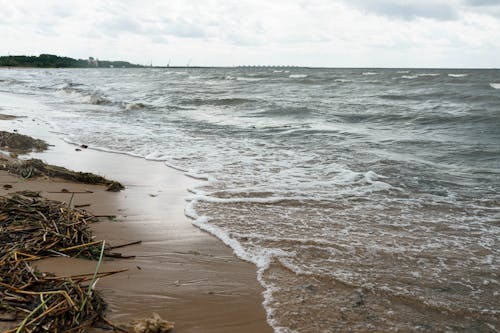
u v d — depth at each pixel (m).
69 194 6.96
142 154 10.72
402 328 3.55
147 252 4.91
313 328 3.50
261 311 3.73
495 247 5.34
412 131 14.98
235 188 7.74
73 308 3.44
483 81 42.66
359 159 10.40
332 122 17.30
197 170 9.10
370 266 4.70
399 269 4.65
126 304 3.74
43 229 4.93
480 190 7.96
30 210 5.41
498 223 6.23
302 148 11.81
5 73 79.31
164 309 3.70
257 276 4.39
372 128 15.65
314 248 5.14
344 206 6.86
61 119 16.84
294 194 7.41
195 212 6.36
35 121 15.93
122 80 55.28
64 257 4.54
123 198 6.99
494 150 11.41
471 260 4.95
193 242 5.27
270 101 24.39
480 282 4.40
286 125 16.28
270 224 5.93
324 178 8.57
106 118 17.73
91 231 5.28
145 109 21.77
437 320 3.70
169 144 12.10
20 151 10.38
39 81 50.66
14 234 4.82
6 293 3.59
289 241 5.32
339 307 3.83
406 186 8.16
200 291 4.04
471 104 23.03
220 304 3.82
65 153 10.54
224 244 5.23
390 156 10.83
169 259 4.75
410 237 5.62
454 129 15.18
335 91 33.59
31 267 4.08
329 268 4.61
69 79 56.75
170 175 8.69
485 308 3.90
